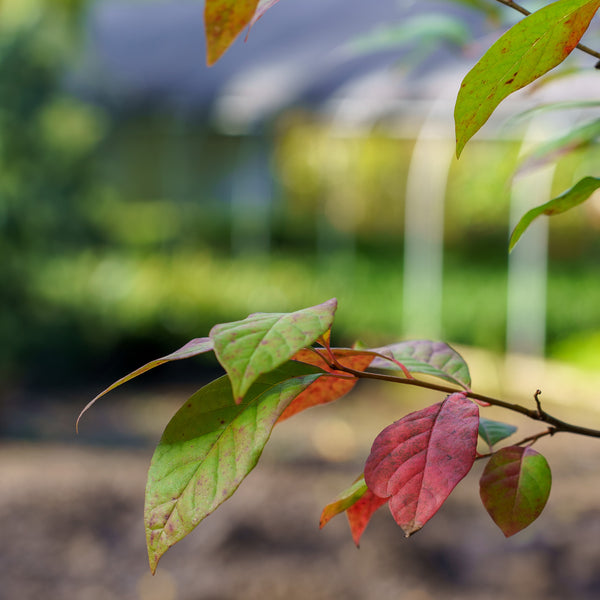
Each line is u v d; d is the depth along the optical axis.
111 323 8.44
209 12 0.52
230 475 0.69
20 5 7.73
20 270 7.52
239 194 12.24
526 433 6.33
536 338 8.58
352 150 12.18
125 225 9.40
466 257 12.70
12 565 4.10
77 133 8.18
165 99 10.32
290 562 4.05
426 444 0.71
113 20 13.27
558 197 0.80
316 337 0.58
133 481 5.04
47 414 7.06
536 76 0.66
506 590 3.73
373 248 12.75
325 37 10.18
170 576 4.02
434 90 7.44
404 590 3.79
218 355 0.57
